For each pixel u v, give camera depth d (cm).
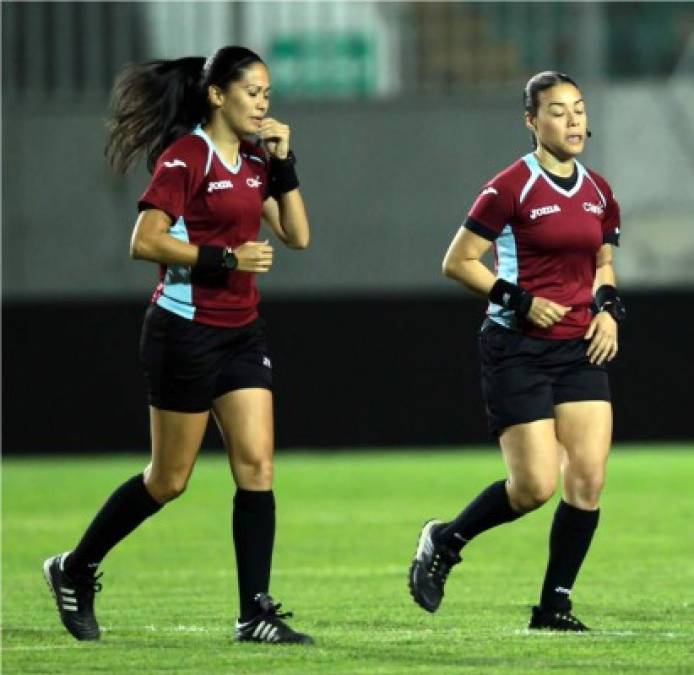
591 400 2469
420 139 7850
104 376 7056
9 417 7044
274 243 7831
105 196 7806
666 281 7825
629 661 2184
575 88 2450
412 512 4850
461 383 7038
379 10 8062
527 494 2448
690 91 7806
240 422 2348
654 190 7831
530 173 2461
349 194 7856
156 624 2688
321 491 5488
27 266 7806
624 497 5150
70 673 2130
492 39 8038
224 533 4378
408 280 7869
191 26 7906
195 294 2317
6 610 2933
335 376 7050
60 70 7844
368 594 3133
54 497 5384
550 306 2405
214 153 2338
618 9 8069
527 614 2797
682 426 6981
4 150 7788
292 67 8062
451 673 2086
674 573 3419
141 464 6650
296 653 2261
